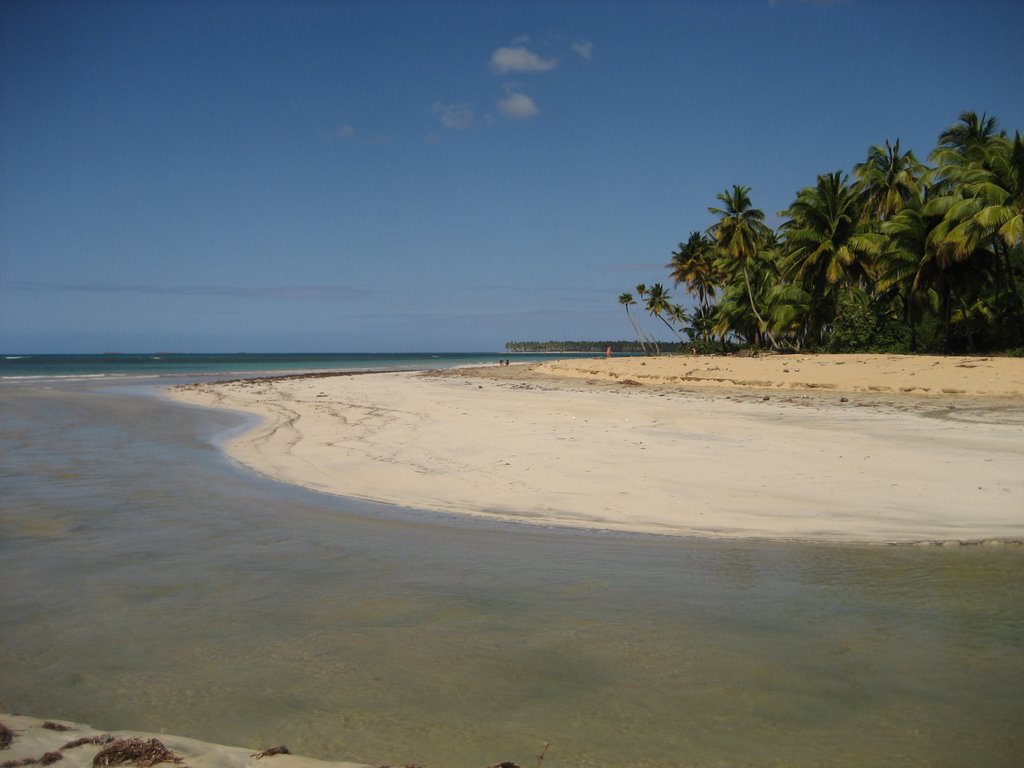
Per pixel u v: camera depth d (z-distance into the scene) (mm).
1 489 12297
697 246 72188
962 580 7203
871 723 4523
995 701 4781
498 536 9180
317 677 5254
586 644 5801
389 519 10117
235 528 9688
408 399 28844
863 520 9438
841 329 42656
